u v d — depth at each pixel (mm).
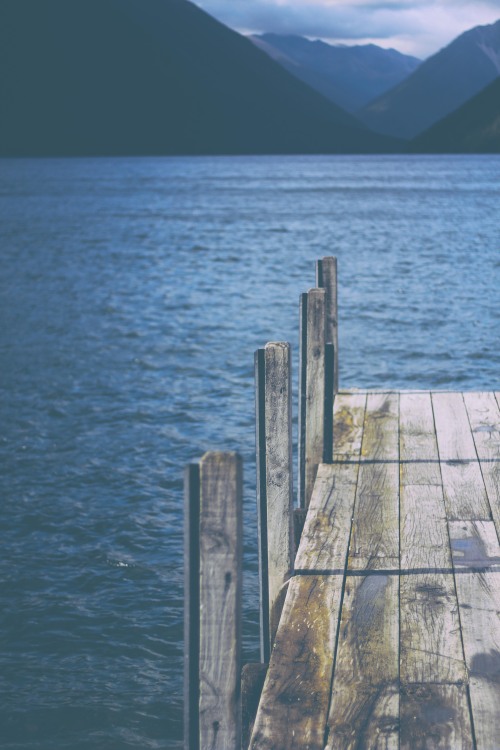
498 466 7312
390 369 19562
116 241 51281
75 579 10008
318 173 180125
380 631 4633
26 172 188500
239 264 40281
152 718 7555
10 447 14602
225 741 3541
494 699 3996
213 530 3389
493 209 74875
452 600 4969
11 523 11555
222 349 22297
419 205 81125
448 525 6086
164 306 28906
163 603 9469
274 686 4156
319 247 46406
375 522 6152
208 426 15828
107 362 20891
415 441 8039
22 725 7422
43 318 26812
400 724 3838
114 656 8477
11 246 48406
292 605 4941
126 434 15359
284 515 5426
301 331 7254
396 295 29594
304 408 7336
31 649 8562
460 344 21891
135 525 11516
